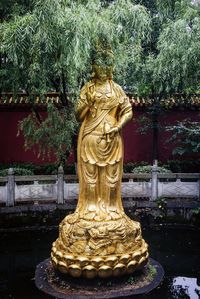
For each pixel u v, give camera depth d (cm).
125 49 1182
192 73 1230
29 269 900
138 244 790
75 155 1445
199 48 1120
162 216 1239
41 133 1251
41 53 980
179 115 1950
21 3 1091
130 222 808
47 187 1237
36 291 775
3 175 1463
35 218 1198
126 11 1044
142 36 1114
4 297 763
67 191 1250
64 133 1219
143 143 2014
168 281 830
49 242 1087
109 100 788
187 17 1185
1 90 1295
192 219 1218
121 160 810
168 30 1233
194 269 902
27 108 1948
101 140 788
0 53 1054
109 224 767
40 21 895
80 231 765
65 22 894
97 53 798
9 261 950
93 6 973
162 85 1382
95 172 793
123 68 1188
